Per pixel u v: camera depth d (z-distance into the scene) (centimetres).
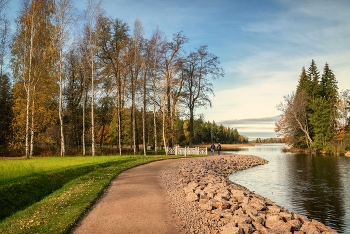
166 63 3691
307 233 761
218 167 2616
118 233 690
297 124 5972
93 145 3034
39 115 3080
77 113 4234
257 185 1852
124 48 3356
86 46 3072
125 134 5562
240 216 807
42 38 2725
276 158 4231
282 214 891
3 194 1103
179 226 748
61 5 2767
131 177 1603
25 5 2664
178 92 4022
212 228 740
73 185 1336
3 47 3209
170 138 4109
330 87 6275
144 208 924
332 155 4772
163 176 1653
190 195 1056
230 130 15925
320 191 1652
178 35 3738
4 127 3603
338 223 1064
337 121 5809
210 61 4119
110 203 991
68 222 752
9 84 3919
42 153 3219
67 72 3709
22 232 689
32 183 1303
